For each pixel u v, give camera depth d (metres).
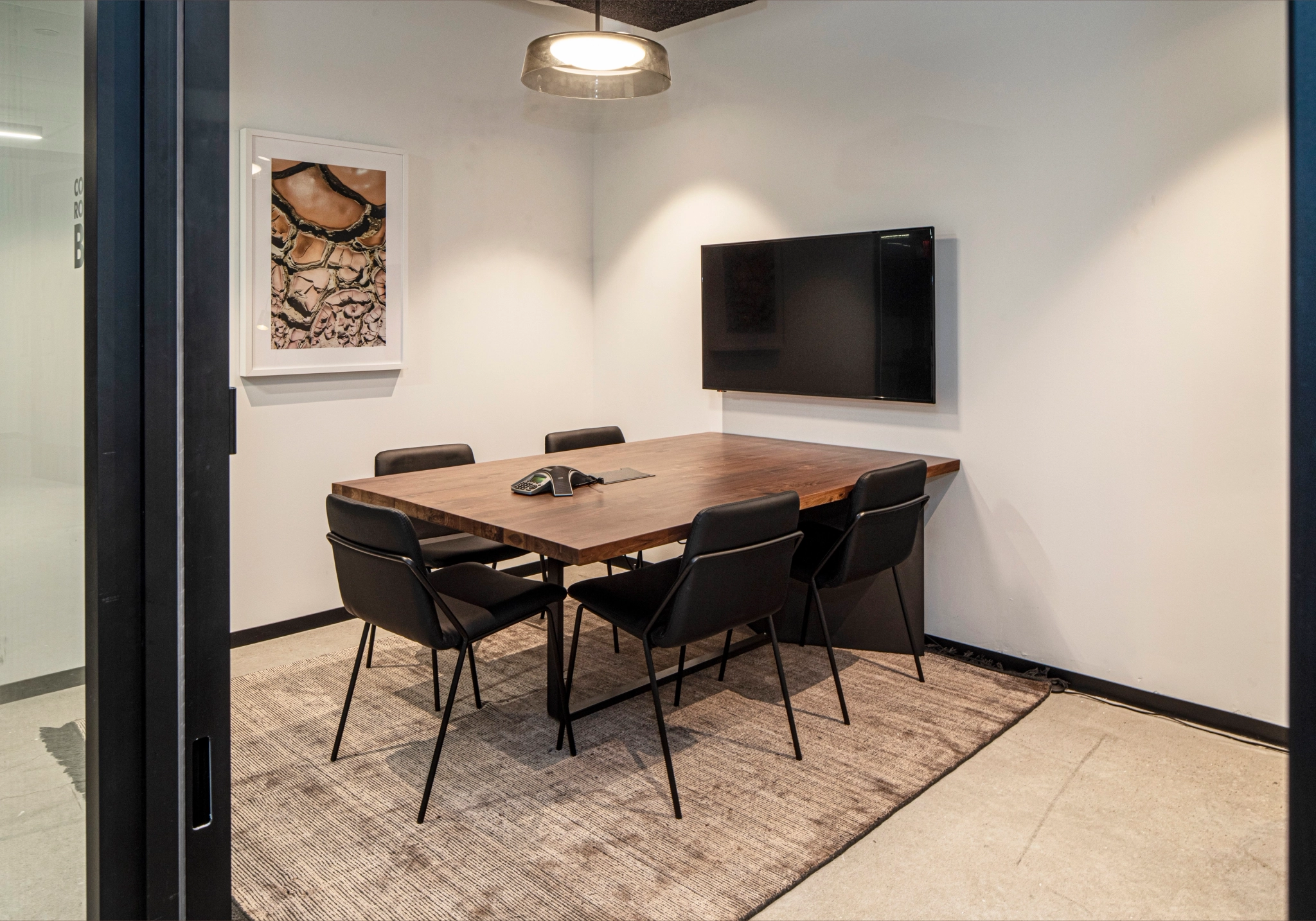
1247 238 2.83
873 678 3.38
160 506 0.69
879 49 3.72
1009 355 3.43
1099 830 2.37
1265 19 2.75
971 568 3.61
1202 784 2.61
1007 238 3.39
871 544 3.00
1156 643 3.12
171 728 0.70
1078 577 3.30
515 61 4.52
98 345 0.66
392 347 4.10
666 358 4.68
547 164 4.71
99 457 0.66
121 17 0.66
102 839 0.69
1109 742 2.88
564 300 4.86
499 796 2.50
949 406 3.62
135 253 0.67
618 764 2.69
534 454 4.78
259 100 3.59
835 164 3.90
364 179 3.91
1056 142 3.23
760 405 4.29
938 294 3.62
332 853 2.23
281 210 3.66
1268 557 2.86
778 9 4.05
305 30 3.70
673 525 2.48
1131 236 3.08
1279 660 2.86
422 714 3.04
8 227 0.79
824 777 2.61
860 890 2.11
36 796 0.77
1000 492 3.50
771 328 4.08
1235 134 2.83
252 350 3.63
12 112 0.77
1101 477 3.22
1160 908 2.05
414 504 2.78
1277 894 2.09
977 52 3.42
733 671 3.44
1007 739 2.90
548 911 2.01
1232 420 2.90
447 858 2.21
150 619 0.69
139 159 0.67
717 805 2.45
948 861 2.22
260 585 3.78
